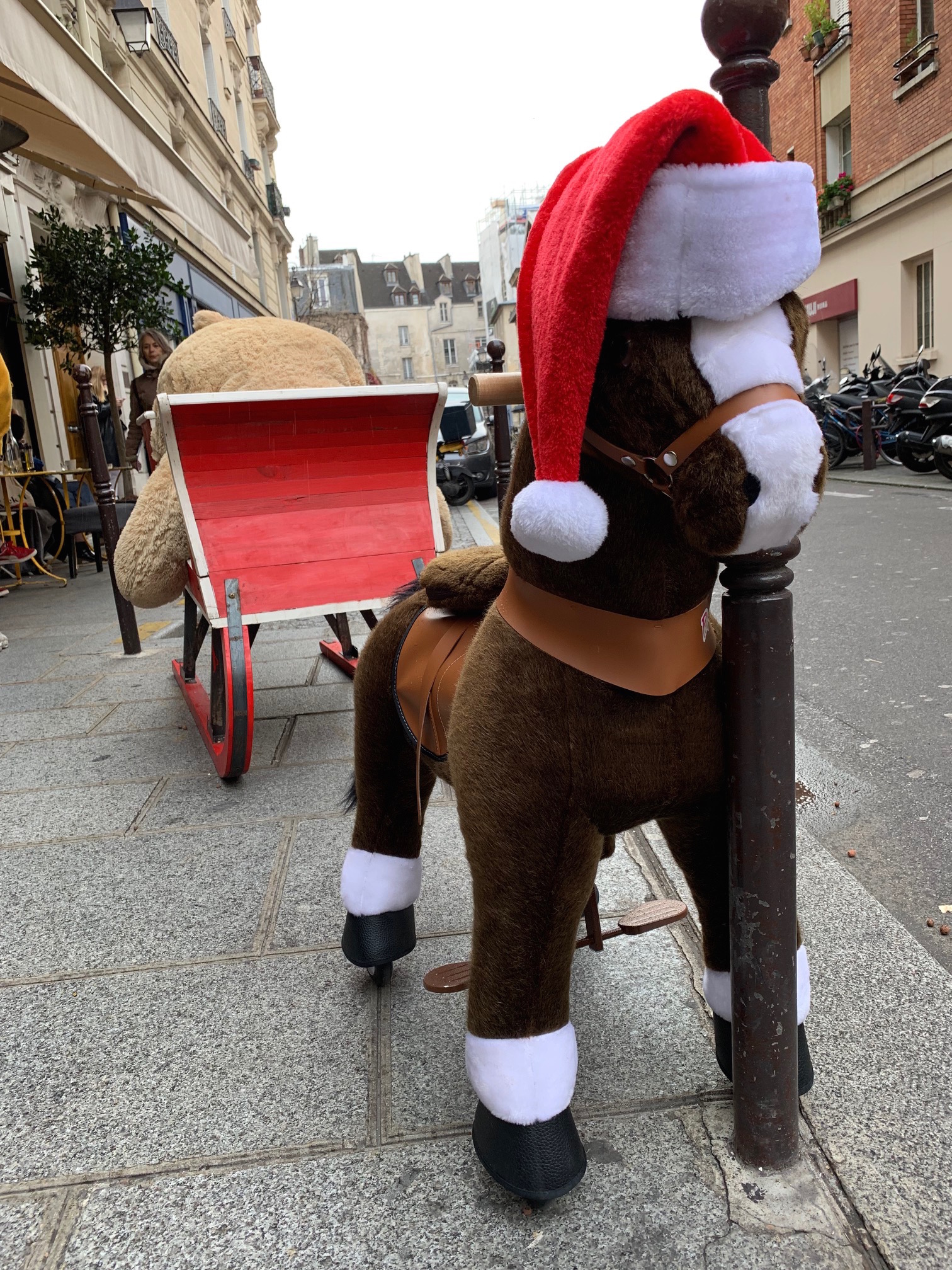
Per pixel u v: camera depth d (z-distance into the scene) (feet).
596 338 2.94
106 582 23.85
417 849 5.74
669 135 2.72
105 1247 4.11
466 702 3.86
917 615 14.64
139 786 9.59
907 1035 5.20
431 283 258.16
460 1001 5.77
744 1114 4.26
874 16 43.34
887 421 35.53
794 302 3.26
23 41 15.08
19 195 27.14
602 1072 5.01
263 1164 4.53
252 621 9.04
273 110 81.05
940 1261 3.80
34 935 6.73
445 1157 4.50
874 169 44.93
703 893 4.37
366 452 9.30
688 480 3.02
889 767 9.30
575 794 3.61
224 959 6.35
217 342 9.89
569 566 3.51
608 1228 4.04
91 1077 5.22
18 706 12.74
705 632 3.92
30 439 27.22
